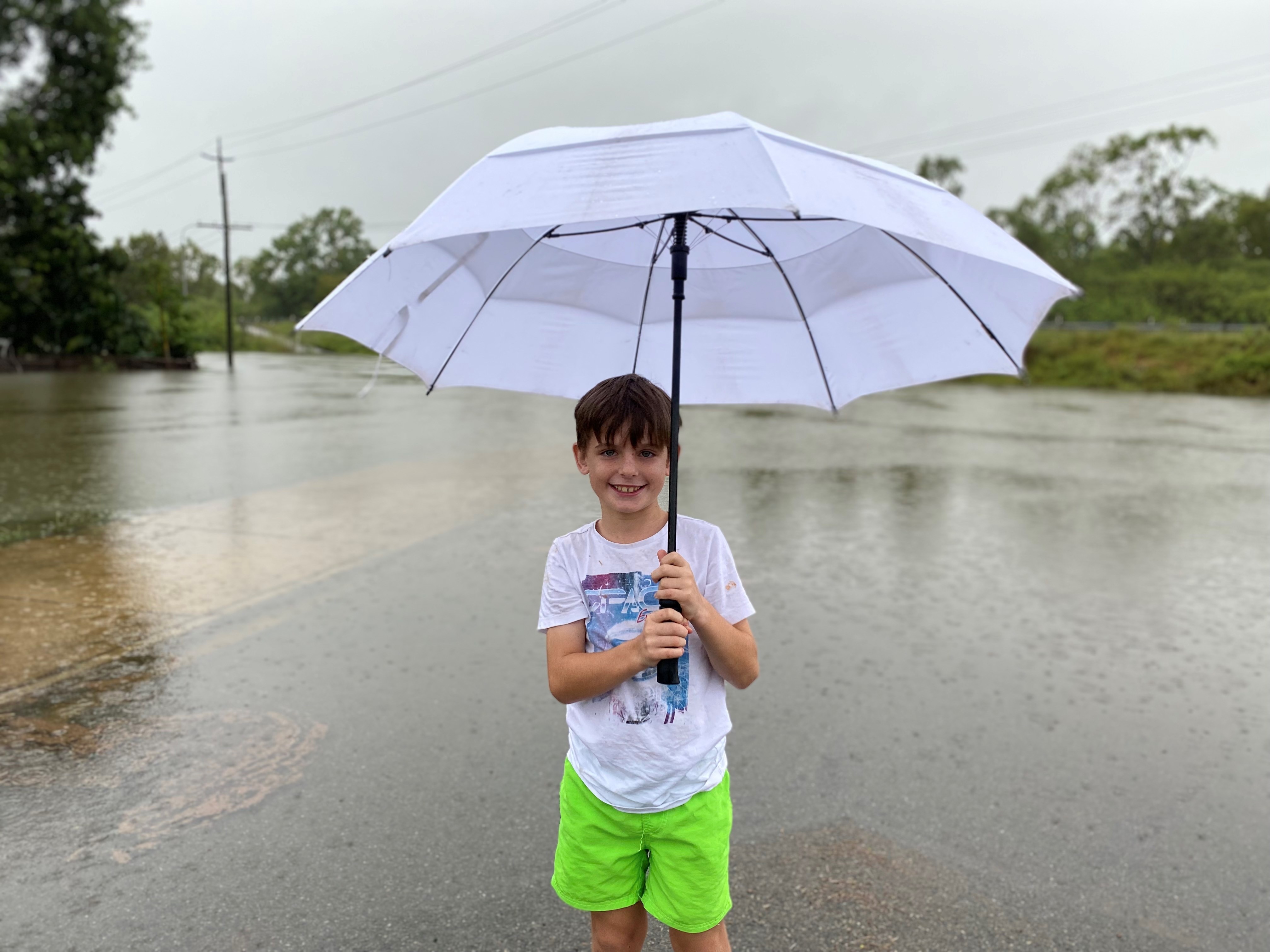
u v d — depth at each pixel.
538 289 2.06
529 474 9.45
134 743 3.31
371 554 6.11
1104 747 3.49
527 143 1.58
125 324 33.88
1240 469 11.11
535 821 2.86
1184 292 43.97
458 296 1.96
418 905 2.42
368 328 1.85
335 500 7.94
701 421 16.09
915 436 13.92
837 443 12.91
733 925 2.38
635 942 1.93
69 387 22.66
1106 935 2.37
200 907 2.39
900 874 2.62
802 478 9.66
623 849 1.78
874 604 5.30
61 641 4.33
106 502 7.64
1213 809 3.03
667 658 1.60
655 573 1.64
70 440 11.62
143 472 9.20
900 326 1.96
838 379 2.08
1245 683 4.18
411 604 5.04
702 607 1.64
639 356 2.15
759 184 1.29
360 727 3.50
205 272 102.50
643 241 2.00
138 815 2.83
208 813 2.85
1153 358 30.64
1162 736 3.60
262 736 3.40
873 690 4.01
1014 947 2.31
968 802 3.04
